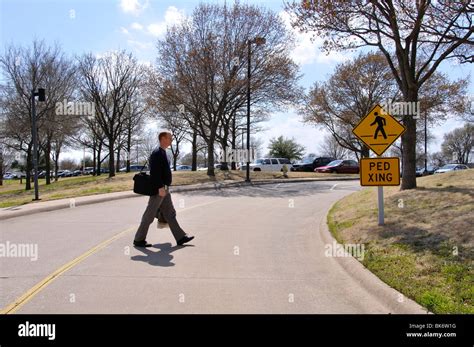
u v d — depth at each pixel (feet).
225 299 18.49
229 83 97.19
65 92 109.29
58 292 19.15
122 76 130.11
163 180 28.12
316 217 43.52
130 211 46.85
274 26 101.86
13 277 21.38
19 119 102.42
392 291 18.44
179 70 97.91
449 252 21.80
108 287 19.90
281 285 20.58
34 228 35.60
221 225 38.22
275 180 102.94
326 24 44.65
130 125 159.53
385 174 30.04
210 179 99.19
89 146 178.91
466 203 29.78
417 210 31.40
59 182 135.44
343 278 21.83
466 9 37.83
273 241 31.17
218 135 119.75
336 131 188.75
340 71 141.38
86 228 35.60
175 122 121.39
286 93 106.32
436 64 41.14
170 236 32.42
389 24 42.60
